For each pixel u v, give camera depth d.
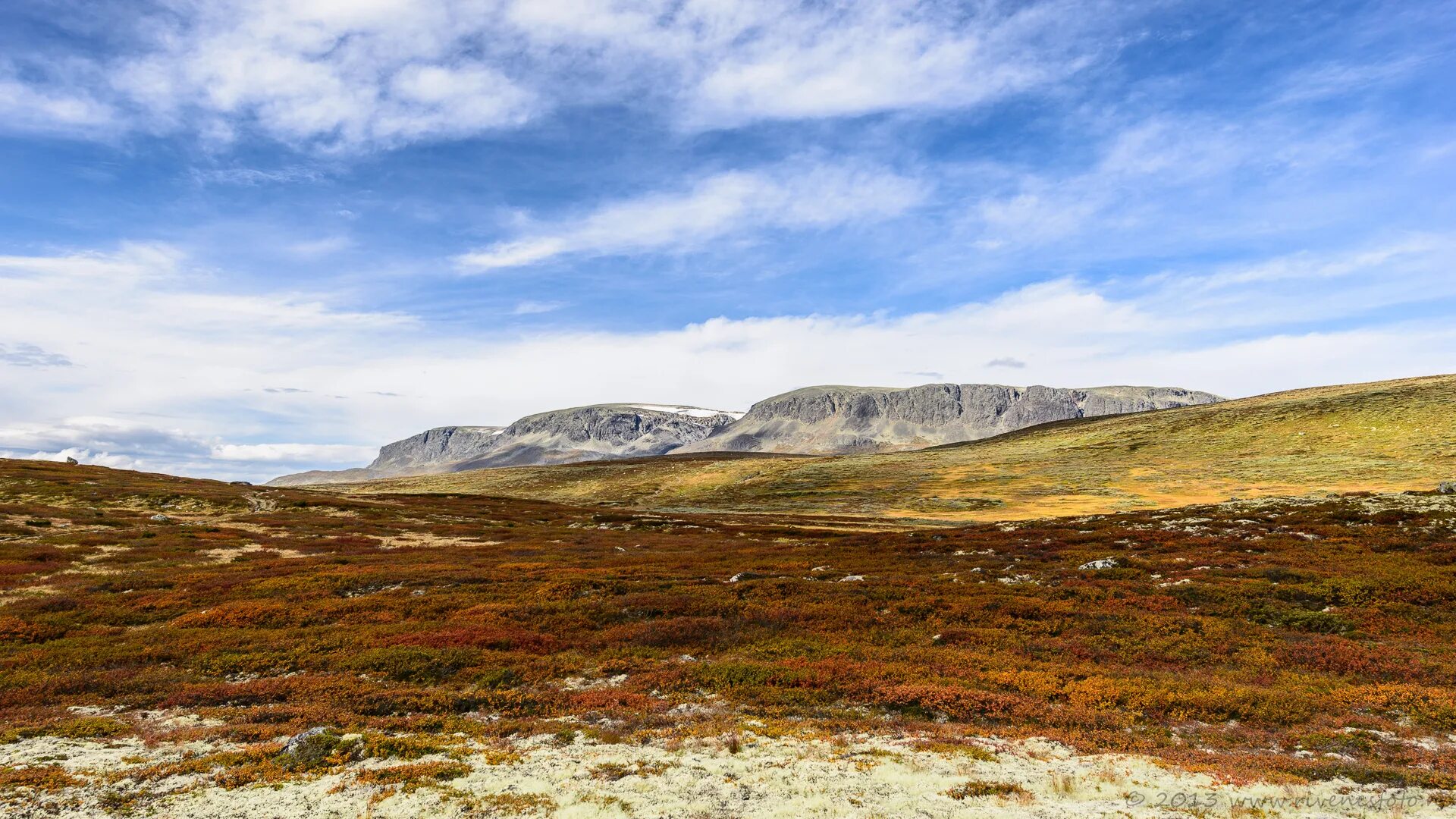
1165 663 25.81
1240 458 131.12
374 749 16.17
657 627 31.14
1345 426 136.62
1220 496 106.06
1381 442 123.69
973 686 22.80
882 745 17.30
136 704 20.75
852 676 23.81
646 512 119.31
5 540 62.62
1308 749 16.95
